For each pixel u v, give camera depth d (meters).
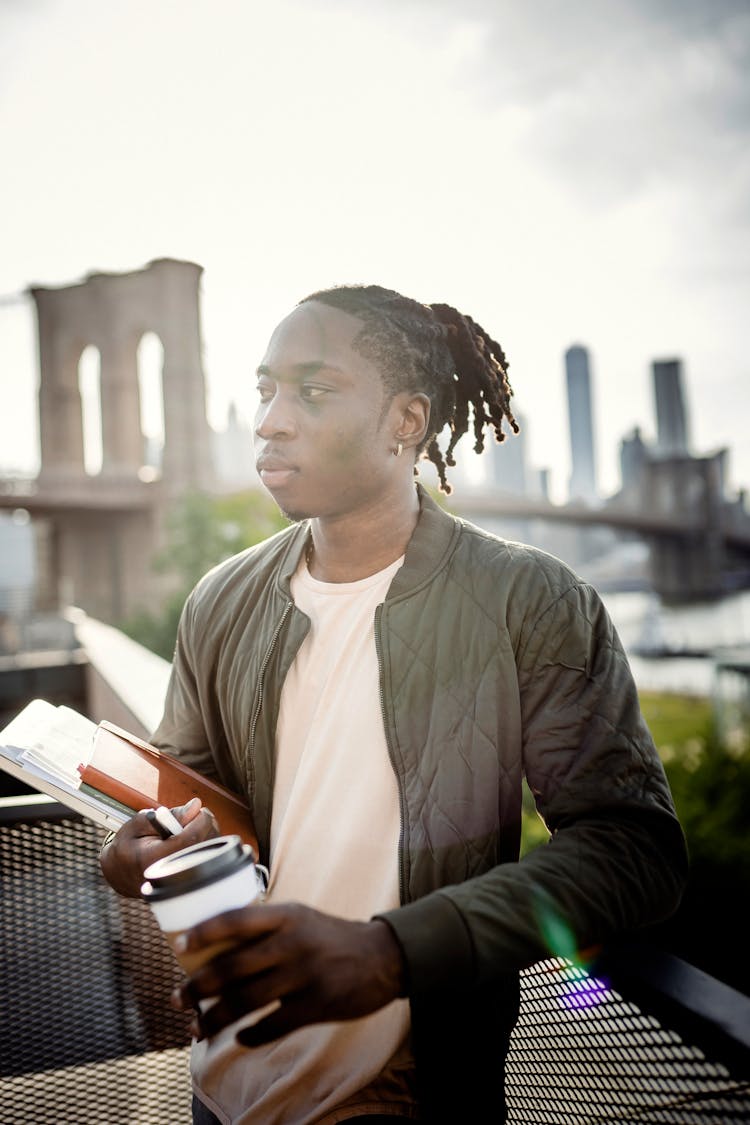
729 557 120.69
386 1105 0.97
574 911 0.81
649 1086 0.83
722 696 33.50
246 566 1.25
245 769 1.16
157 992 1.67
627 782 0.91
